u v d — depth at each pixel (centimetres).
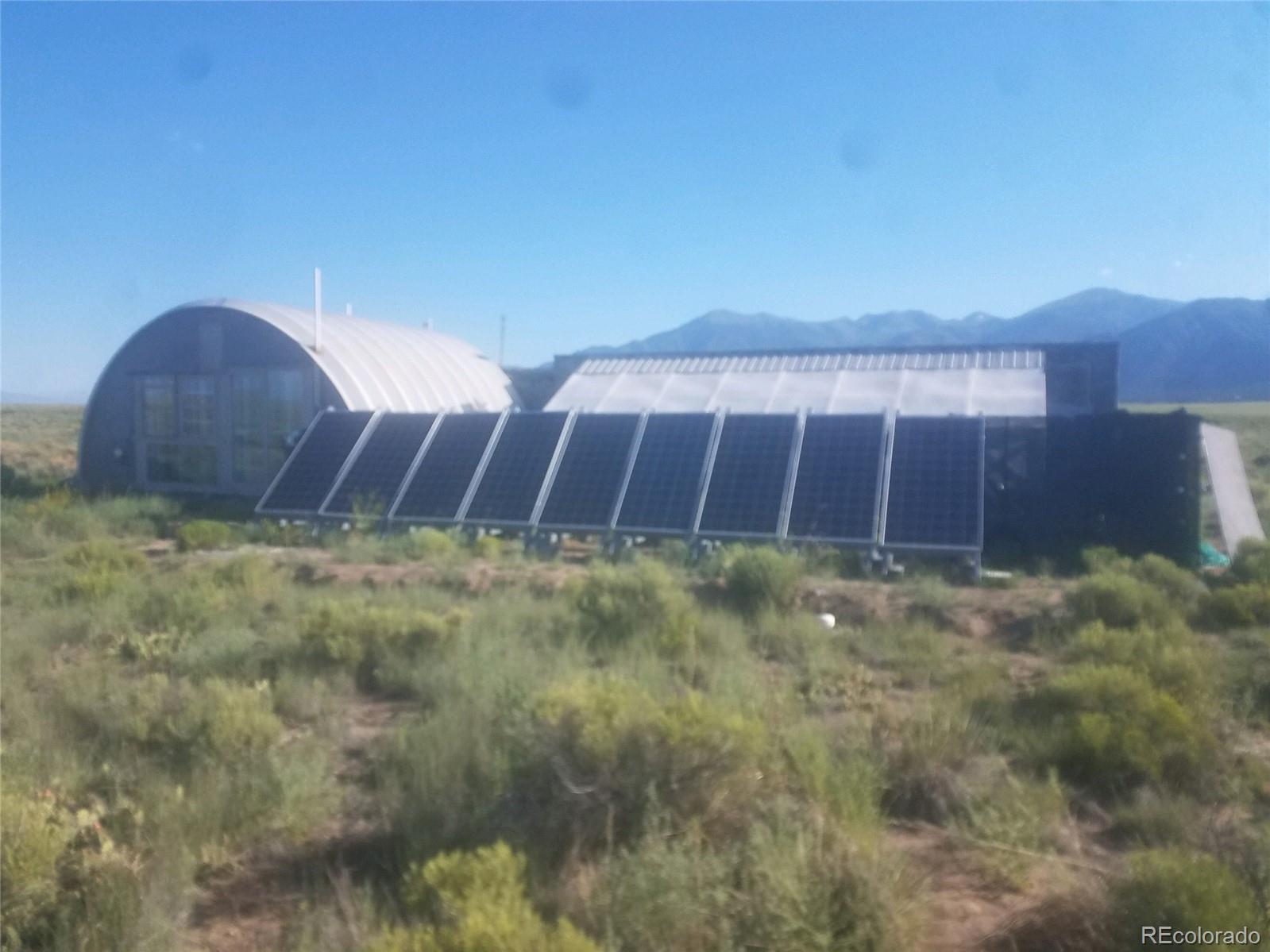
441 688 999
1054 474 2412
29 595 1514
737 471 2105
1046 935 559
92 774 782
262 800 709
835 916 530
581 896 559
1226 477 2502
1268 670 1088
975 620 1395
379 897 593
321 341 3238
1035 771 811
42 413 10181
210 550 2127
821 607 1473
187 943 568
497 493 2247
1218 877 565
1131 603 1320
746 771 668
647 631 1186
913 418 2152
